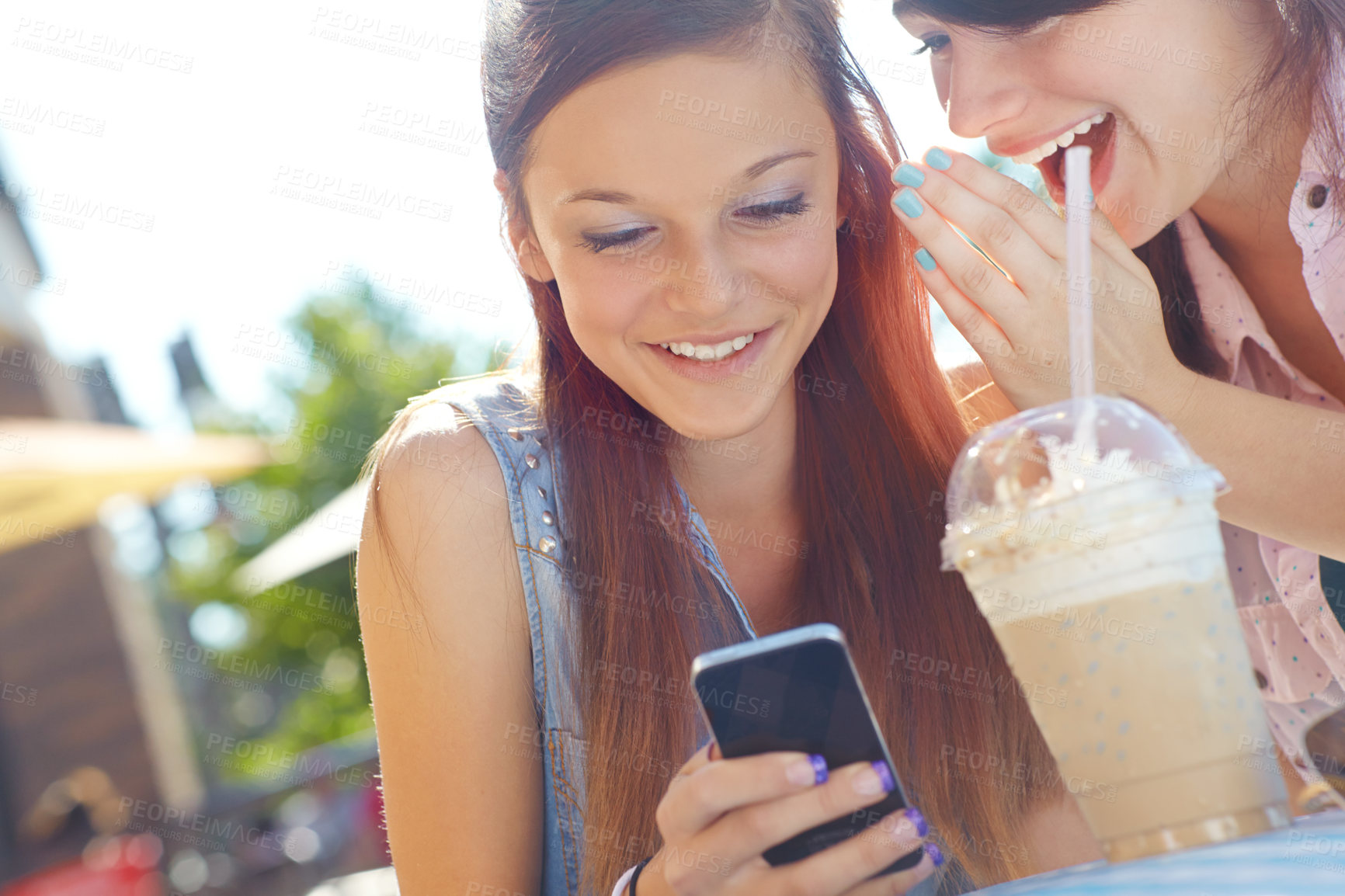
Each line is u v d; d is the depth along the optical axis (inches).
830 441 66.7
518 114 54.1
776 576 68.2
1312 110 63.1
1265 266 72.0
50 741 385.7
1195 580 29.7
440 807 57.7
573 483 62.8
